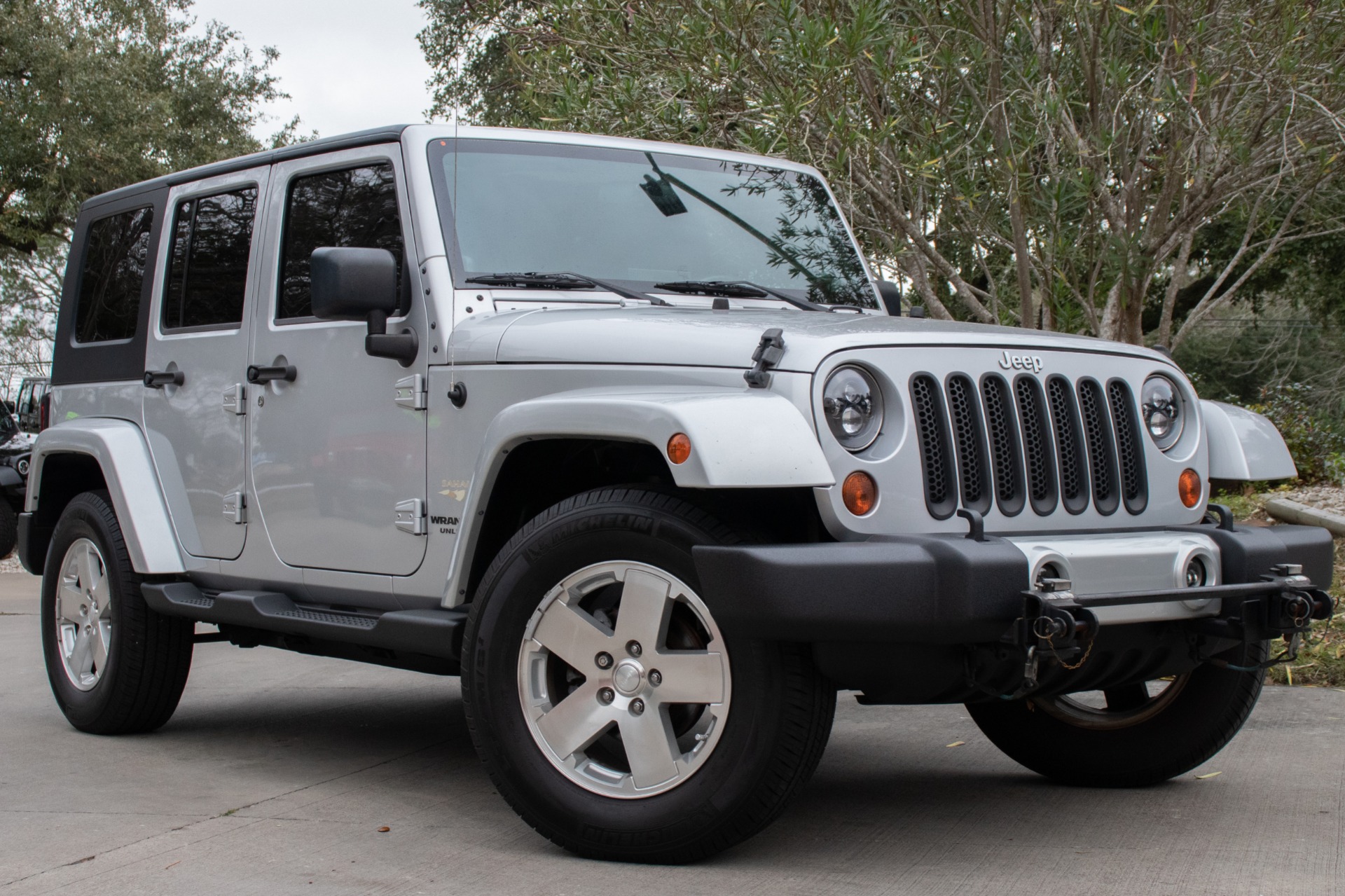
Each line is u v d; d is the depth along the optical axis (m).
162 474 4.86
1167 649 3.43
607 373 3.37
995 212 7.88
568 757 3.28
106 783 4.23
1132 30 7.54
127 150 18.22
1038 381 3.40
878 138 6.89
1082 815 3.77
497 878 3.13
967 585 2.91
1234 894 2.99
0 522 13.09
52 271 35.12
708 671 3.11
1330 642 6.11
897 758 4.62
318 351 4.16
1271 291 17.84
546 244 4.05
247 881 3.13
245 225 4.64
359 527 4.01
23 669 6.64
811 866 3.21
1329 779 4.18
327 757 4.65
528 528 3.38
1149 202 8.22
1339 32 7.07
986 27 7.38
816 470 2.95
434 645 3.63
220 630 4.95
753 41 6.95
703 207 4.46
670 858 3.18
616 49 7.44
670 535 3.13
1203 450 3.74
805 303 4.28
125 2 20.08
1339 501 9.72
